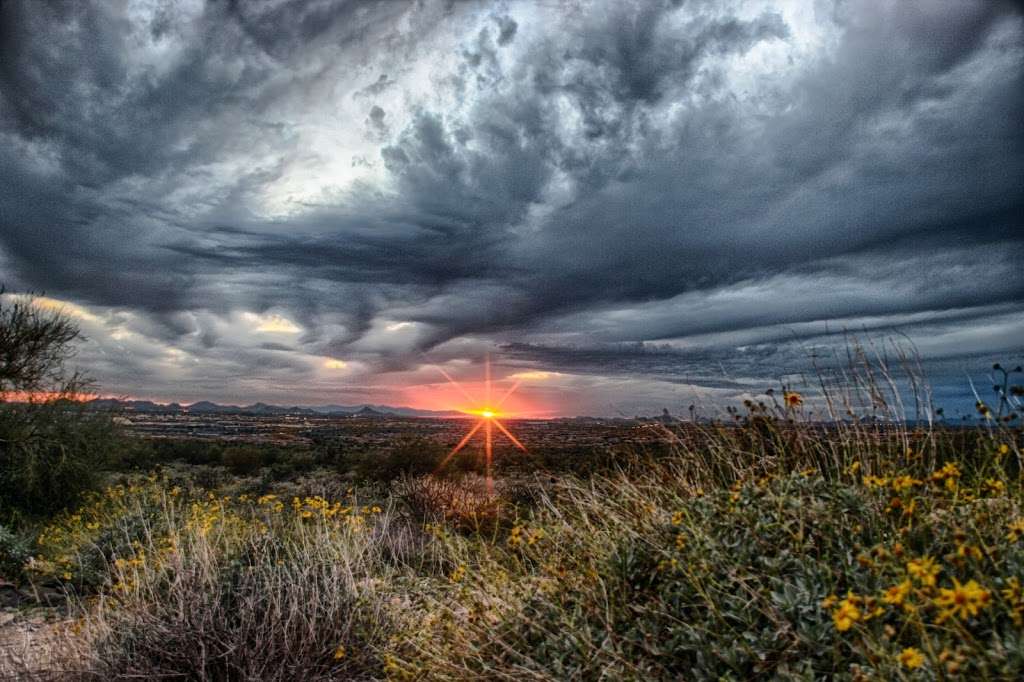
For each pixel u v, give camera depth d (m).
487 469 16.64
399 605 4.88
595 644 3.11
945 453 3.56
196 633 4.11
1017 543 2.65
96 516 9.38
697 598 3.06
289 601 4.52
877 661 2.23
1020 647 2.06
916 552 2.80
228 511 7.86
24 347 13.68
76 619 4.95
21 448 12.51
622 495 4.23
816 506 3.16
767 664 2.56
